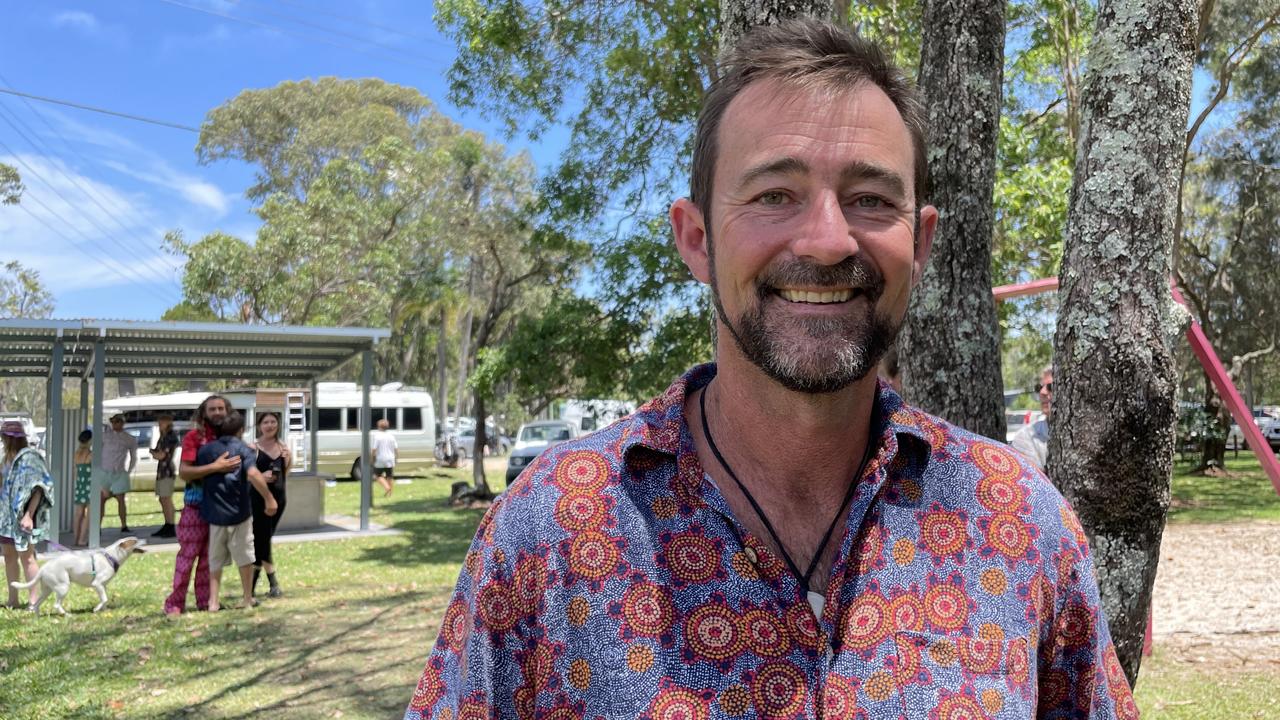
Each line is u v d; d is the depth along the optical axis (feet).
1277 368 113.29
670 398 3.89
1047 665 3.81
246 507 27.37
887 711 3.37
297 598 29.35
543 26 40.40
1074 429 7.73
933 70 9.74
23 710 17.89
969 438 4.00
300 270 102.83
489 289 132.67
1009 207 34.53
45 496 27.66
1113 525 7.64
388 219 108.37
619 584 3.47
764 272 3.71
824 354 3.59
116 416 47.50
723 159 3.89
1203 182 76.74
